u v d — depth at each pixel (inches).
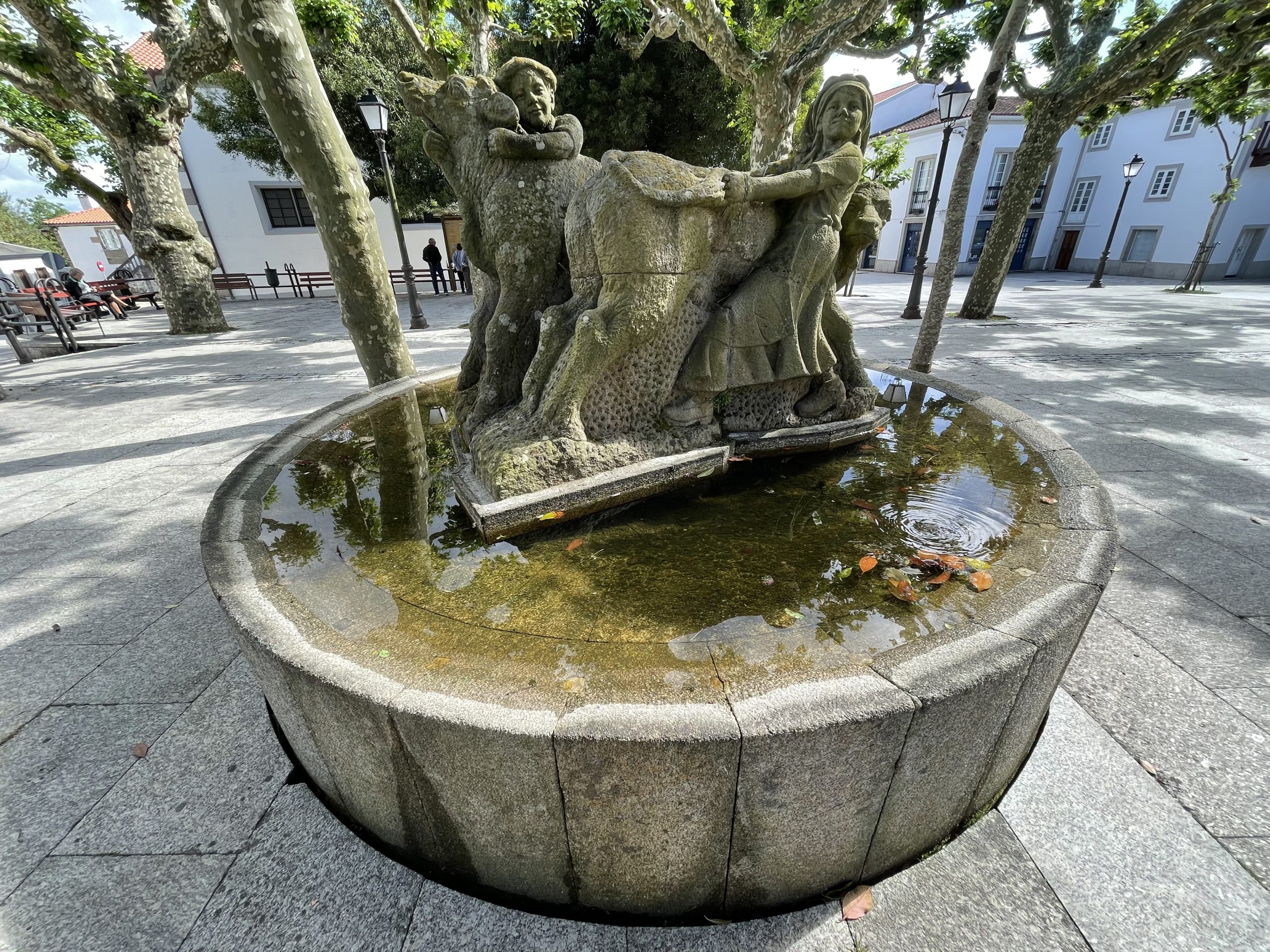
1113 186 902.4
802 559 78.5
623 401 101.8
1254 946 54.6
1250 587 104.8
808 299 110.1
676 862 55.9
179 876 63.7
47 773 75.8
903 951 56.3
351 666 57.4
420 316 442.6
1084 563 70.1
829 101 105.1
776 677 55.1
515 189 109.3
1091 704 81.6
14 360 383.6
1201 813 66.9
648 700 52.6
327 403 242.1
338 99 557.3
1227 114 473.7
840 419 121.0
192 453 185.9
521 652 60.8
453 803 55.9
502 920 60.1
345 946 57.7
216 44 394.0
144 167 411.2
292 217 820.0
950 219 198.1
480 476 98.7
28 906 60.6
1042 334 364.2
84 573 119.6
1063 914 58.3
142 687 89.9
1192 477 148.6
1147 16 406.3
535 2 329.1
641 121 491.5
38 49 353.4
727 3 355.9
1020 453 107.9
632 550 82.2
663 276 94.5
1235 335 357.4
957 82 374.6
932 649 56.9
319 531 88.4
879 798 55.6
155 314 667.4
